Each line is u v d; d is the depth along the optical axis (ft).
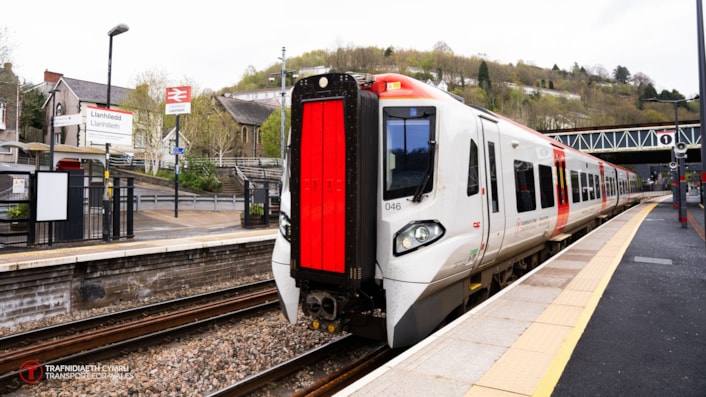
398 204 16.24
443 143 16.53
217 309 26.27
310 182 16.29
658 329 16.71
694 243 40.19
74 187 38.52
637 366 13.37
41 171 35.27
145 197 74.33
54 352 19.38
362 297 17.20
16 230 44.52
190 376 17.90
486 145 20.34
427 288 15.79
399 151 16.56
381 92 17.11
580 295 21.21
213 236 42.37
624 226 57.06
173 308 28.27
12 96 107.86
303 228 16.47
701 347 14.92
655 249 36.60
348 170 15.39
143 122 116.57
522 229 24.72
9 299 24.41
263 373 17.07
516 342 14.97
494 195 20.90
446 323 20.16
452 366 13.01
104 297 28.84
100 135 48.78
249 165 160.66
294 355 20.16
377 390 11.46
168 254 32.17
